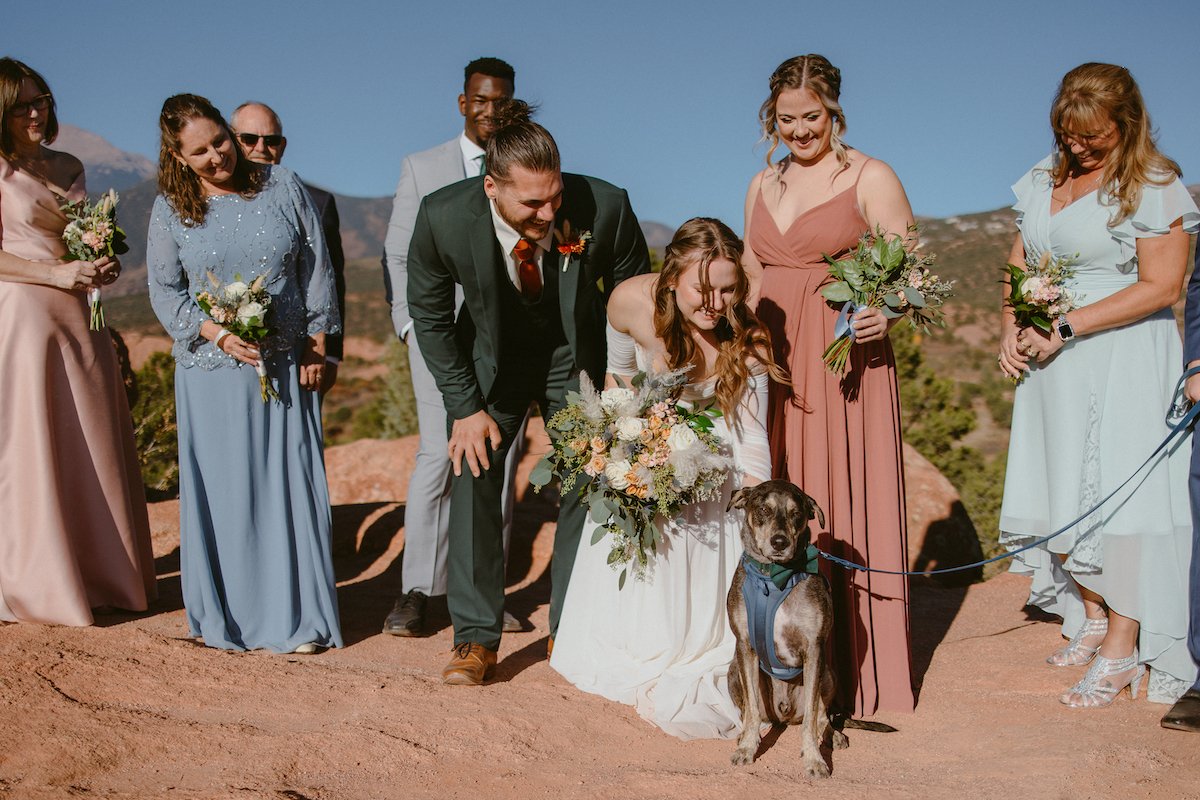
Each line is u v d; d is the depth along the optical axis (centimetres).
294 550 595
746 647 450
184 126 548
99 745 417
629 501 500
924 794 409
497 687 527
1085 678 525
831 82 504
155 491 1161
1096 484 515
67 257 606
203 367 577
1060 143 516
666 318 484
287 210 585
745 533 451
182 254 575
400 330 652
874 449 522
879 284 485
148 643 549
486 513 545
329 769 416
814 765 435
